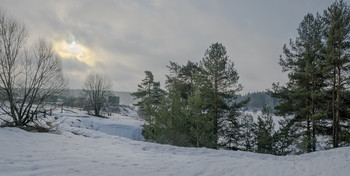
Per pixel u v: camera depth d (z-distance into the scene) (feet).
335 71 52.75
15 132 36.17
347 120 52.85
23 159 19.62
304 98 55.26
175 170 20.98
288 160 34.50
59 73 51.96
